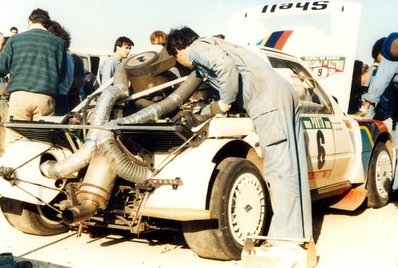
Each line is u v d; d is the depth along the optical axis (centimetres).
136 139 372
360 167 543
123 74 454
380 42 744
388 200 625
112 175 371
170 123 349
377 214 556
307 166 416
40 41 566
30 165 423
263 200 401
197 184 349
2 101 702
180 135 348
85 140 383
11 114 562
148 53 469
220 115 394
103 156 371
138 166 368
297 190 387
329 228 495
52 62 574
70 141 421
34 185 418
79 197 371
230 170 370
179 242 435
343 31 750
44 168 416
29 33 565
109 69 742
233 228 369
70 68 635
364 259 395
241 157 407
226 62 380
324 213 562
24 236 454
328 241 448
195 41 402
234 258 373
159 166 367
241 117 414
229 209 366
